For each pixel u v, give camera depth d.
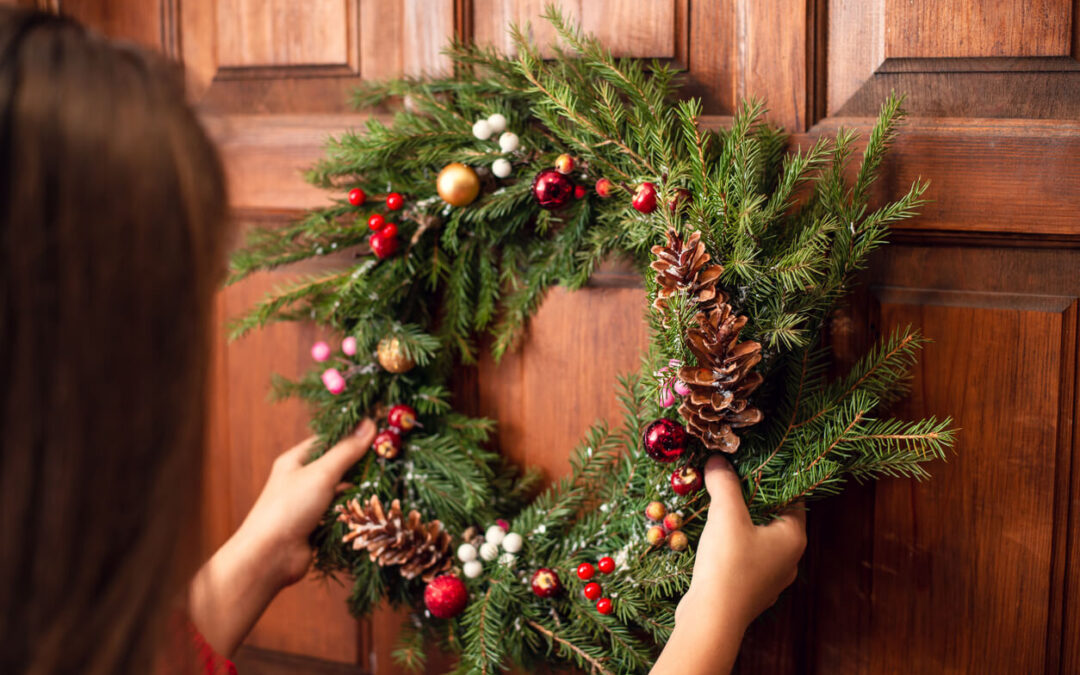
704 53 1.05
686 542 0.98
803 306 0.96
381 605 1.16
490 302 1.09
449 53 1.05
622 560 1.00
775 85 1.03
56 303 0.59
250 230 1.12
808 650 1.06
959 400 1.02
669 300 0.94
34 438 0.59
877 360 0.98
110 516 0.63
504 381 1.12
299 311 1.12
